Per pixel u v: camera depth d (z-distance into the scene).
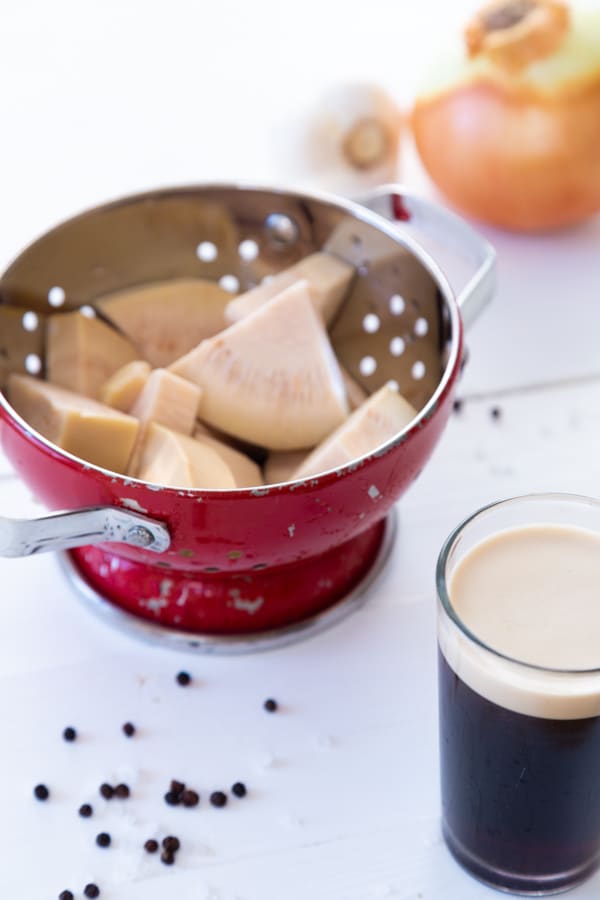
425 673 0.77
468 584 0.68
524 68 0.90
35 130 1.07
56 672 0.77
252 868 0.71
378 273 0.83
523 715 0.66
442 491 0.83
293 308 0.81
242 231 0.85
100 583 0.79
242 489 0.70
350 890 0.70
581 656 0.66
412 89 1.09
